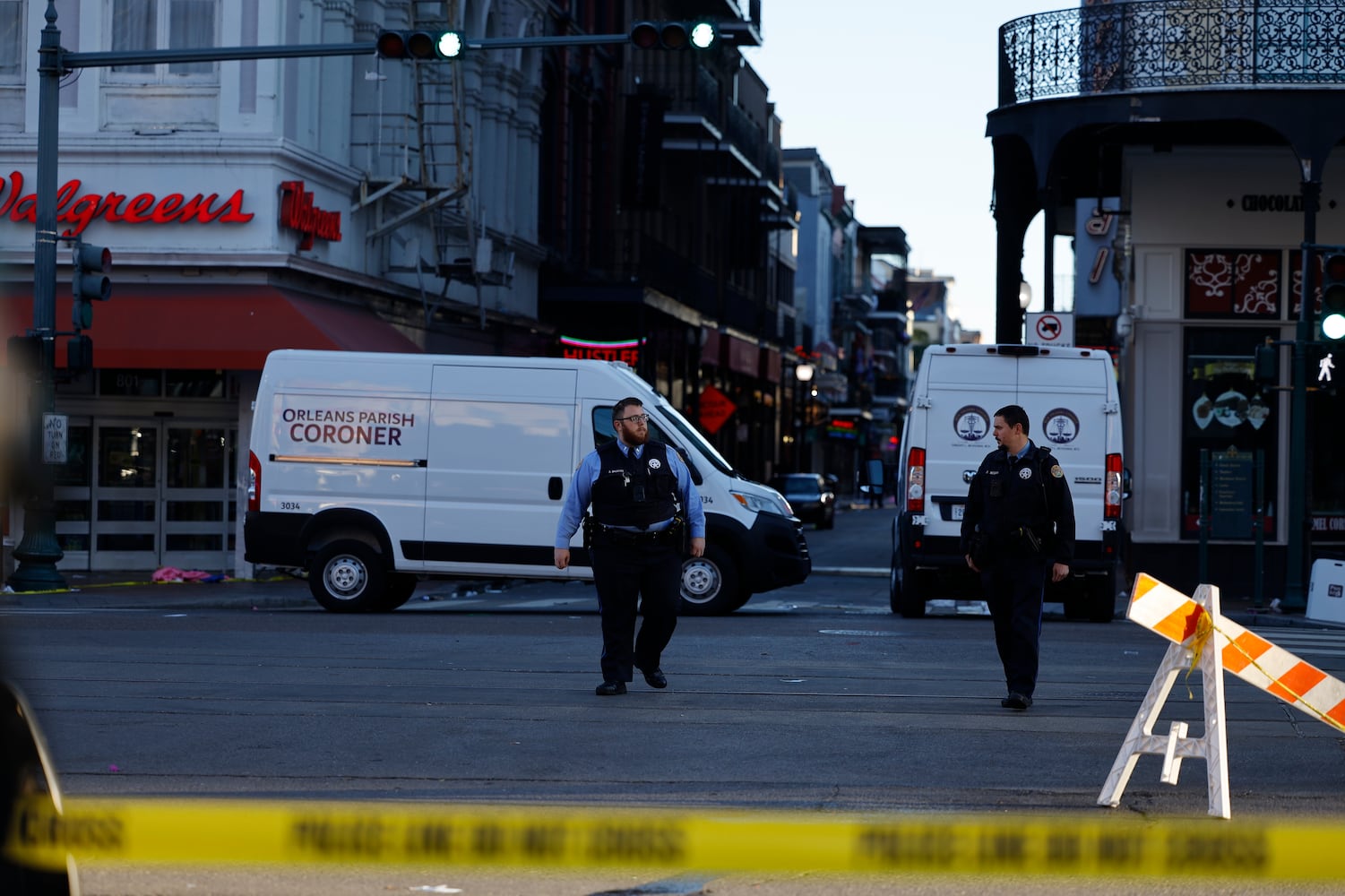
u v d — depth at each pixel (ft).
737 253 526.16
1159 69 222.28
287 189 233.76
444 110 292.20
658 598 109.09
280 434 181.27
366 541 180.14
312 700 104.22
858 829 48.83
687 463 180.45
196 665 121.08
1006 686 115.75
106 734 90.02
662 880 59.31
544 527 178.09
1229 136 237.04
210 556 243.40
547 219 366.22
